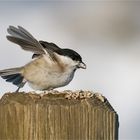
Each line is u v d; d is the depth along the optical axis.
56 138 5.08
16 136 5.11
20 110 5.12
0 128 5.15
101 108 5.18
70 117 5.10
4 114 5.15
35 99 5.32
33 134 5.09
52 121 5.08
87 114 5.13
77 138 5.10
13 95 5.45
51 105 5.10
